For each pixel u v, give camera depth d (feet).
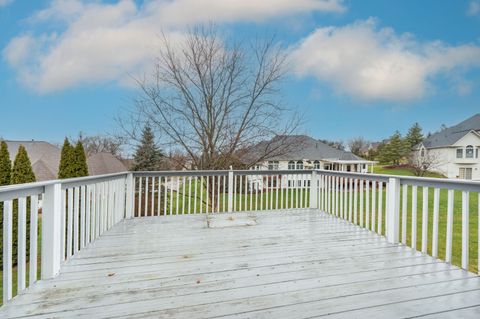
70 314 6.41
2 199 6.33
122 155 33.63
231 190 19.30
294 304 6.87
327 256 10.39
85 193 11.71
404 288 7.75
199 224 15.56
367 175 14.11
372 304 6.87
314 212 19.01
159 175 17.93
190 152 30.04
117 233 13.60
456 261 15.61
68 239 9.91
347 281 8.20
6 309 6.59
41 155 58.70
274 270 9.04
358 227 14.93
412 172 98.58
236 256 10.36
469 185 8.79
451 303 6.93
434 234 10.25
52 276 8.35
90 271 8.87
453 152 93.35
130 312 6.50
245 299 7.11
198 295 7.33
